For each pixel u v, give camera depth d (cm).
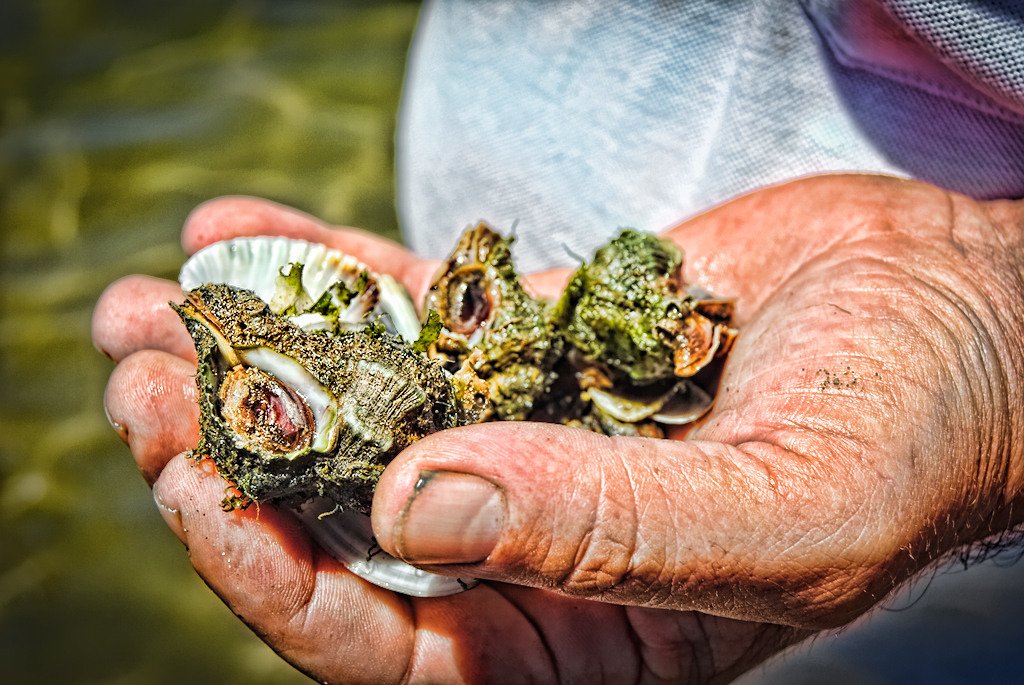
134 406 32
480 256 34
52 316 68
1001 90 33
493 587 32
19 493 58
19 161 79
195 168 78
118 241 73
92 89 86
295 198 75
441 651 32
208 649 51
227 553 31
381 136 80
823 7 35
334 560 32
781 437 29
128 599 53
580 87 39
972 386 30
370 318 35
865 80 35
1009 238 33
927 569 32
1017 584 33
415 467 28
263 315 31
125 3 96
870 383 30
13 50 91
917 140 36
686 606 30
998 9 32
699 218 37
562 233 41
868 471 29
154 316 35
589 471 28
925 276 32
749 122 37
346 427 30
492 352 33
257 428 30
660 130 38
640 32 37
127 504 58
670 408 34
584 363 34
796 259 35
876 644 33
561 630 33
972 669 33
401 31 90
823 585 29
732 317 34
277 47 90
